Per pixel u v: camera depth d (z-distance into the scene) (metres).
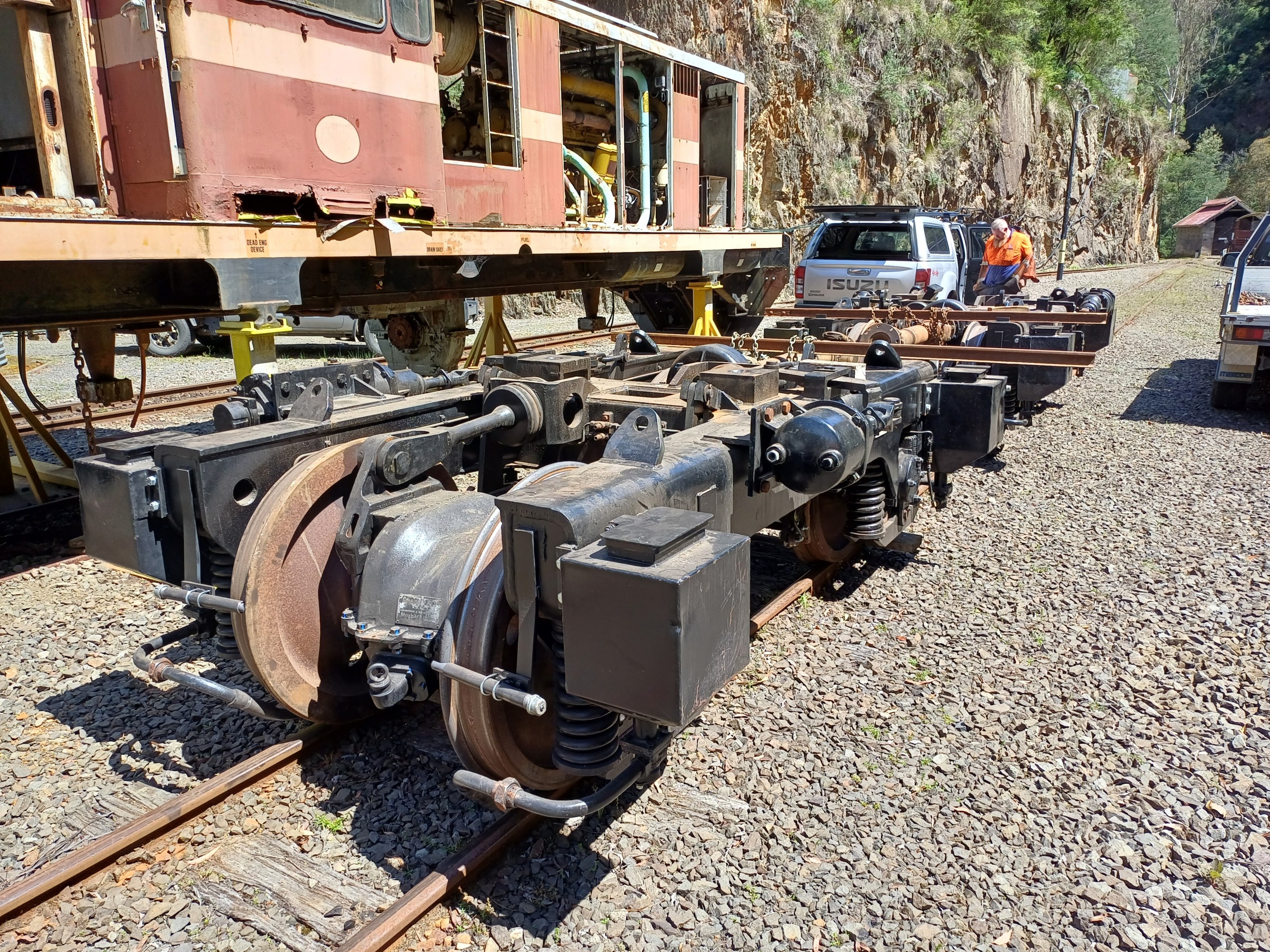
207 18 5.14
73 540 5.62
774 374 4.15
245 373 5.66
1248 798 3.13
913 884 2.74
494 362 4.23
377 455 3.17
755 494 3.54
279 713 3.31
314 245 5.84
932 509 6.31
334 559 3.35
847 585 4.96
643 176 9.89
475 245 7.17
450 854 2.84
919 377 5.05
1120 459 7.61
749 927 2.57
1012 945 2.52
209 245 5.15
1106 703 3.75
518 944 2.51
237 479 3.19
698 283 11.12
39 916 2.60
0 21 5.29
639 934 2.55
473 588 2.74
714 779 3.23
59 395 11.30
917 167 33.56
